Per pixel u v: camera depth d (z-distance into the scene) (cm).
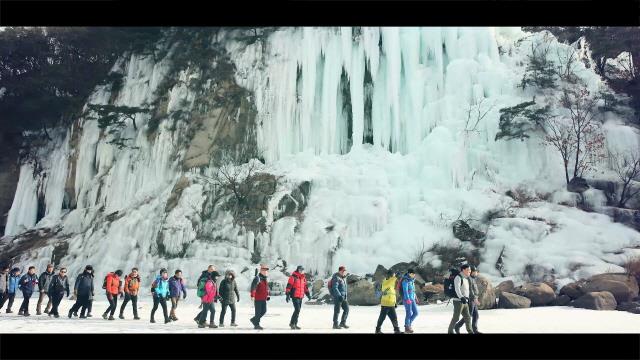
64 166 4803
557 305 2486
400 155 4109
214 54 4750
